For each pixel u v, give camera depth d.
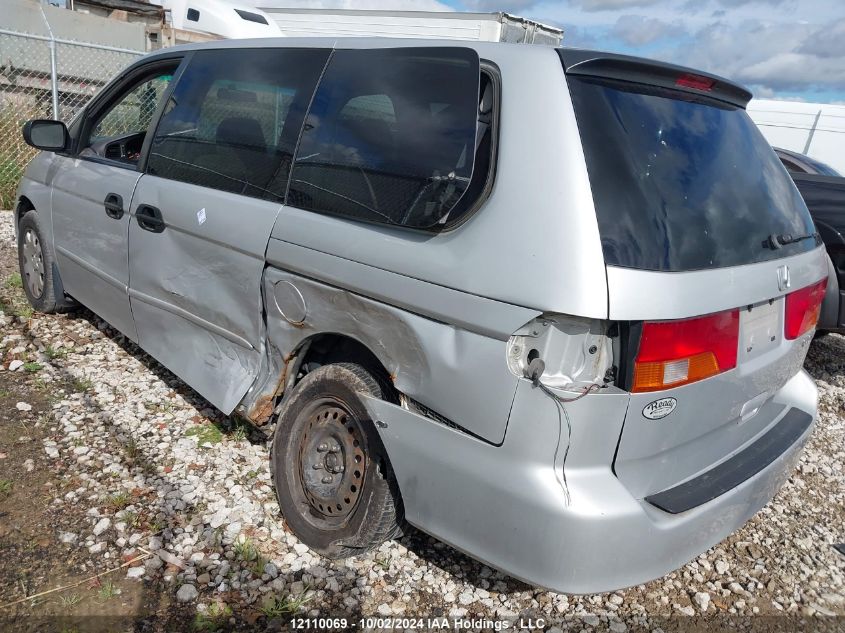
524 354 2.06
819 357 6.04
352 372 2.62
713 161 2.44
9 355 4.23
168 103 3.62
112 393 3.90
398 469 2.40
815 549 3.25
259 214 2.89
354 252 2.48
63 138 4.30
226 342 3.21
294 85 2.96
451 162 2.30
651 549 2.14
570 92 2.18
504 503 2.10
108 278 3.97
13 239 6.91
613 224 2.04
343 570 2.74
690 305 2.07
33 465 3.17
